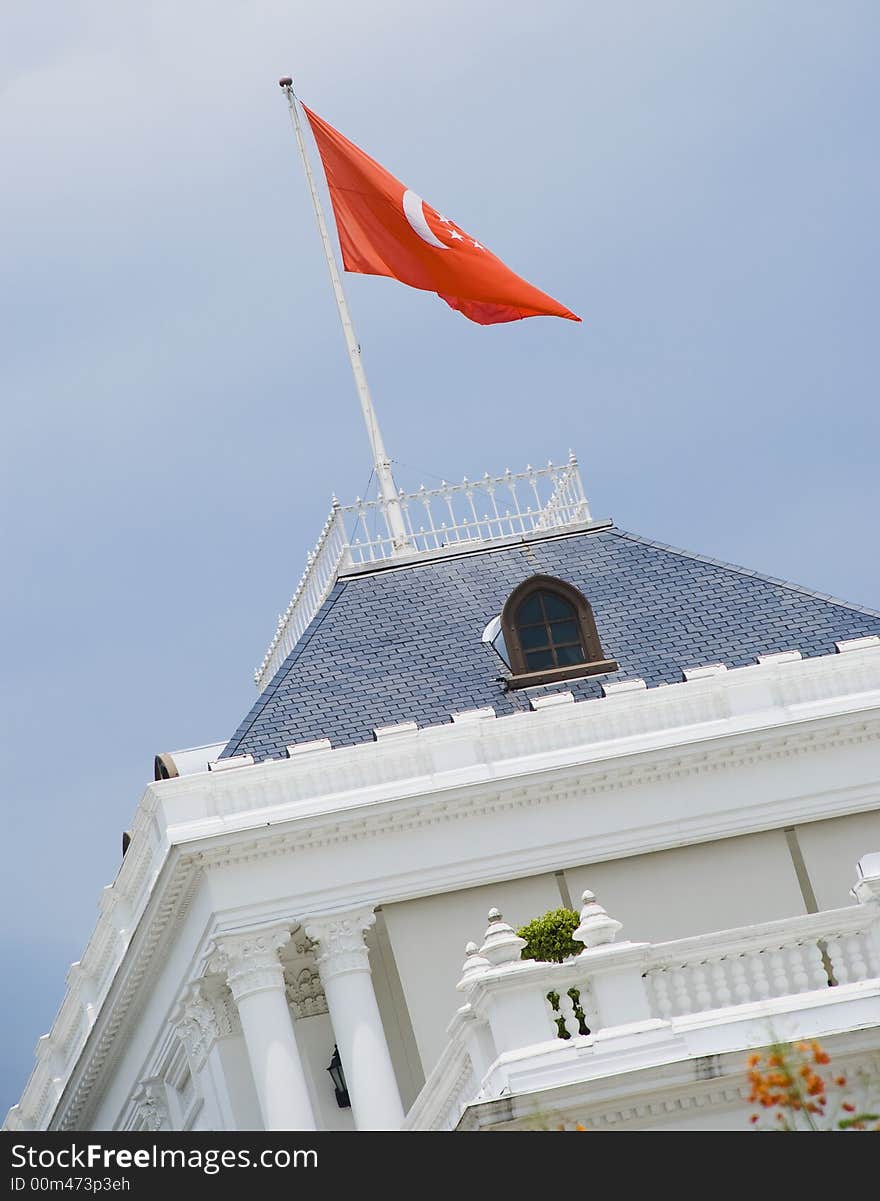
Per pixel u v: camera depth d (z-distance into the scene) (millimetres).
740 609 86562
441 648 85875
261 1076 76812
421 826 79250
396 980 79562
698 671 82000
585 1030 56594
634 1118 54500
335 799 78875
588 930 57312
